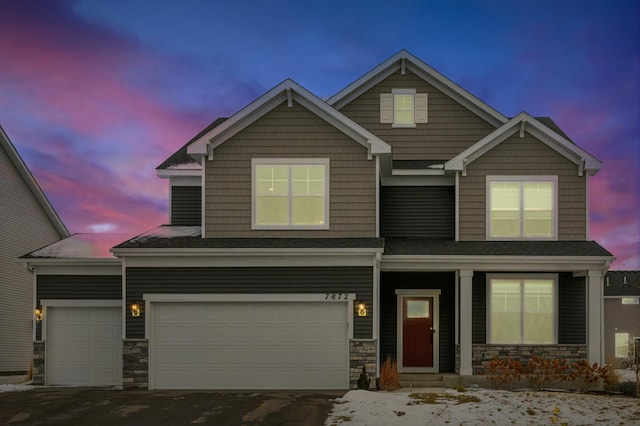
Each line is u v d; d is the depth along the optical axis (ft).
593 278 51.57
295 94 51.55
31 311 84.48
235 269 49.11
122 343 50.01
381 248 47.62
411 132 62.90
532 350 53.36
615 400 41.70
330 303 48.93
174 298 48.96
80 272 55.01
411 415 36.11
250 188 51.47
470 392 44.62
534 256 50.98
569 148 55.11
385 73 63.46
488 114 62.18
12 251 80.28
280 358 48.78
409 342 58.03
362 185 51.19
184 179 62.85
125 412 38.68
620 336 115.75
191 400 42.14
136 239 51.88
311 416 36.91
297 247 48.16
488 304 54.65
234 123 51.11
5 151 78.79
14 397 43.96
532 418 35.53
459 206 56.08
